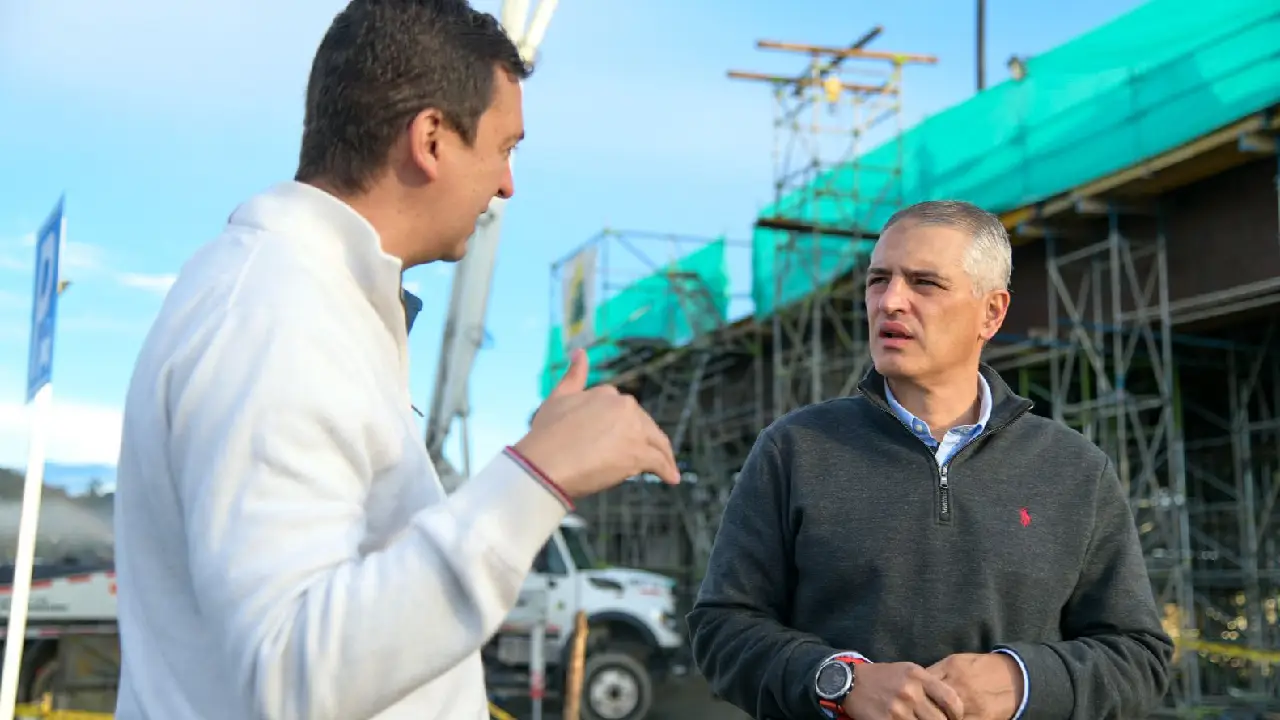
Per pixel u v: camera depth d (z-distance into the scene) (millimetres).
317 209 1241
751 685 2150
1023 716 1953
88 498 9289
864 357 12734
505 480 1071
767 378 16844
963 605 2119
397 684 1004
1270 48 8516
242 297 1133
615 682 10523
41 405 4277
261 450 1032
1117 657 2088
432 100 1260
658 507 19797
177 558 1154
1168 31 9383
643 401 20203
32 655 9250
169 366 1112
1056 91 10430
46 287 4402
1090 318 11109
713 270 16328
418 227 1311
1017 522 2170
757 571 2281
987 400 2283
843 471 2238
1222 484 11805
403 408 1249
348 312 1209
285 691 978
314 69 1314
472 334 9891
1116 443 11703
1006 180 10945
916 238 2281
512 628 11008
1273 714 4188
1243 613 11688
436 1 1302
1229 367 11227
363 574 1017
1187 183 9992
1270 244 9305
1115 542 2248
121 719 1198
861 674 1958
